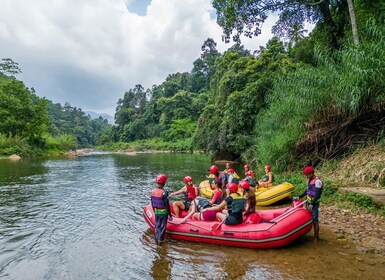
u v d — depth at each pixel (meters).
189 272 4.54
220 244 5.58
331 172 8.77
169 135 63.78
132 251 5.51
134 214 8.25
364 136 8.90
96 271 4.74
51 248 5.80
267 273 4.34
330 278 4.07
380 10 11.87
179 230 5.93
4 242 6.14
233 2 13.67
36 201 10.02
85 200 10.13
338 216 6.52
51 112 121.31
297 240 5.57
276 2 14.17
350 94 7.79
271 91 16.48
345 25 15.39
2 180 14.96
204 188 9.98
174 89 86.88
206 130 28.17
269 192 8.76
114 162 26.78
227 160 24.05
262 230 5.22
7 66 46.00
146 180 14.75
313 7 14.86
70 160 29.94
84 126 121.50
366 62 7.66
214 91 41.19
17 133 38.50
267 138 12.78
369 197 6.59
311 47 18.69
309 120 9.82
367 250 4.87
